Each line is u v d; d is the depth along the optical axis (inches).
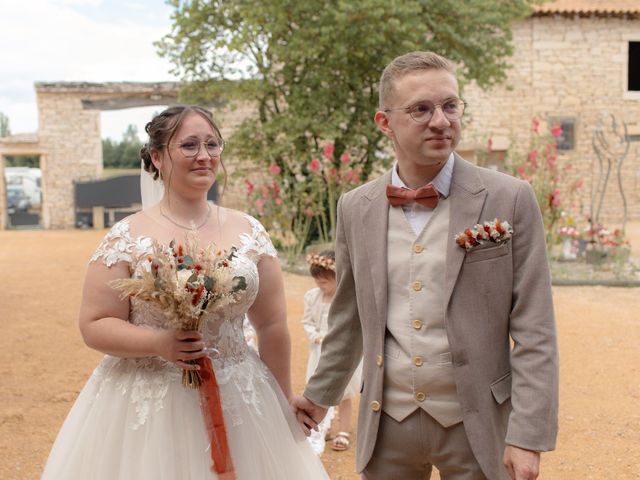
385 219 97.3
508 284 90.2
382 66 534.9
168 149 103.0
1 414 203.8
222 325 102.7
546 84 784.9
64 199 917.2
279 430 106.9
